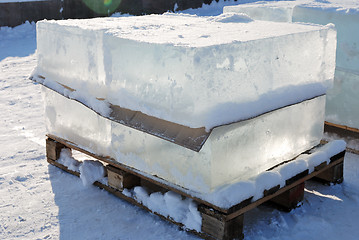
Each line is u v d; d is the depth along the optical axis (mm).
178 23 3434
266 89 2816
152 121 2775
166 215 2990
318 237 2885
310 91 3152
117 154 3168
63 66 3383
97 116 3248
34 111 5395
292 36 2908
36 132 4727
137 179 3311
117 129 3102
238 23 3445
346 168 3811
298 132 3221
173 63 2539
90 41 3078
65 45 3311
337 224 3025
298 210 3174
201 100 2488
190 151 2693
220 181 2711
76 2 10047
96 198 3357
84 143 3447
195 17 3848
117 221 3066
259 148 2926
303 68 3055
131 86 2852
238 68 2621
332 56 3285
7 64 7434
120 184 3268
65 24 3303
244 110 2691
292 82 2994
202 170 2664
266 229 2947
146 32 2992
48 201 3322
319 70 3203
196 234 2836
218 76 2529
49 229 2986
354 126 3982
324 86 3281
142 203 3150
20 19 9500
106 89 3053
